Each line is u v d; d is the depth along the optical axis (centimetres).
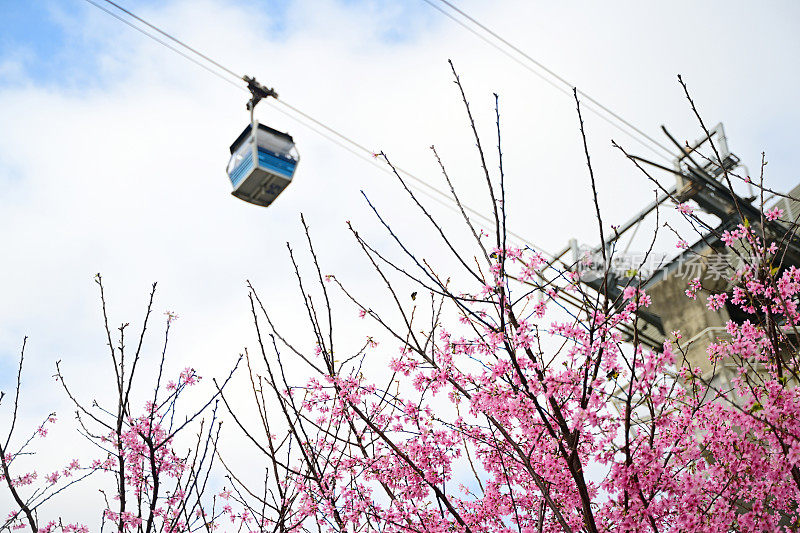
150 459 541
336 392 529
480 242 453
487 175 446
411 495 522
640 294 434
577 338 436
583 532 512
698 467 490
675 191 1079
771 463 479
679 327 1319
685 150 539
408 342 494
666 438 494
